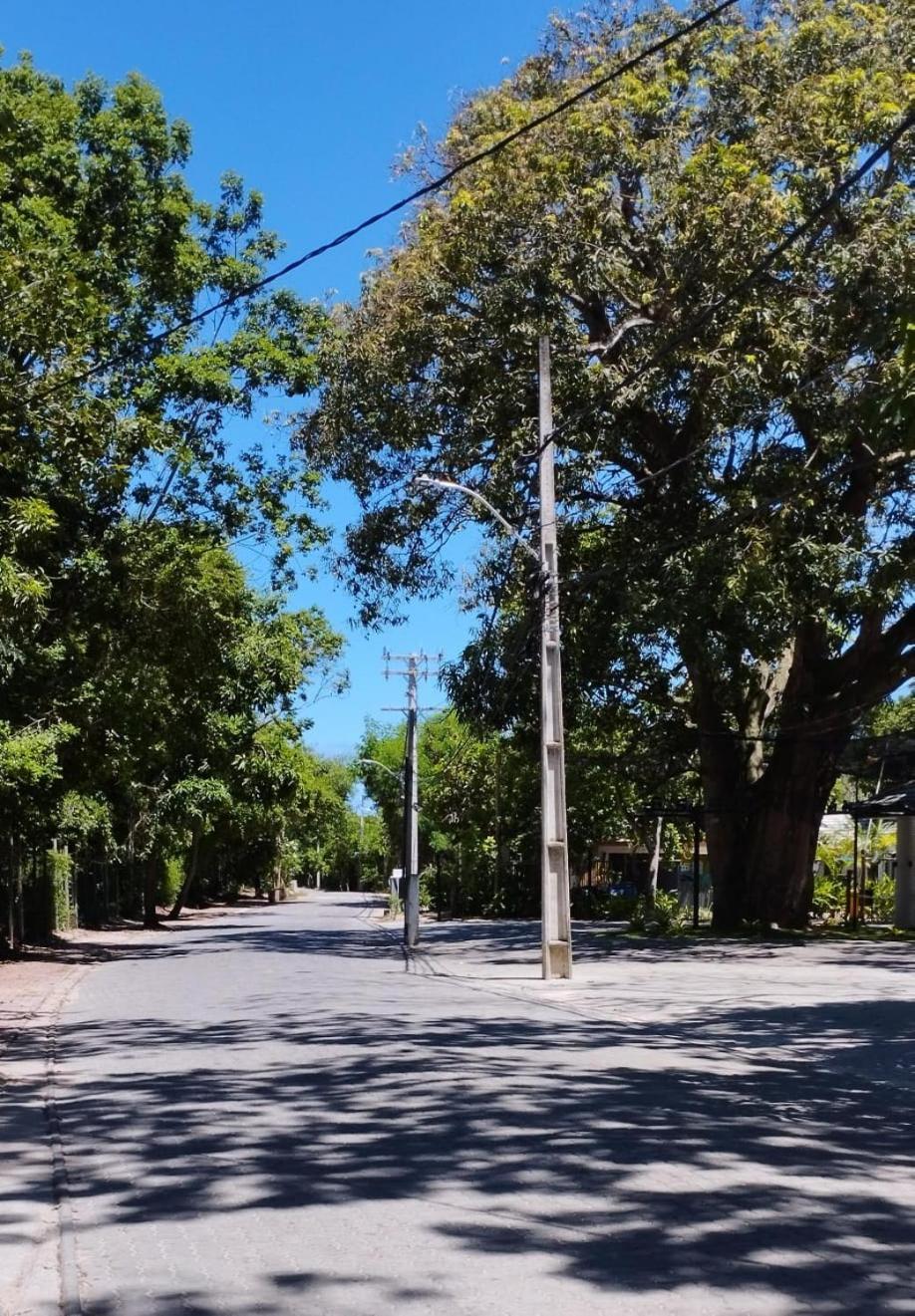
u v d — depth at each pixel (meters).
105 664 28.67
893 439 11.52
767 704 35.81
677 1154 8.42
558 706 22.69
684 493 27.58
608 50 27.78
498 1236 6.62
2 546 16.09
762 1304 5.58
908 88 24.09
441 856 69.31
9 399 16.05
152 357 28.11
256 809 55.78
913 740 43.88
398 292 27.50
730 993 20.19
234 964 28.22
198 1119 9.80
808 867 35.09
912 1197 7.36
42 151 27.28
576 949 30.17
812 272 24.66
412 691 37.56
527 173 25.95
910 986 21.22
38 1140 9.45
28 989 22.95
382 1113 9.87
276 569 29.33
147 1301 5.81
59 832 35.19
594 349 26.86
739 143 25.33
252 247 29.62
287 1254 6.42
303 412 30.14
